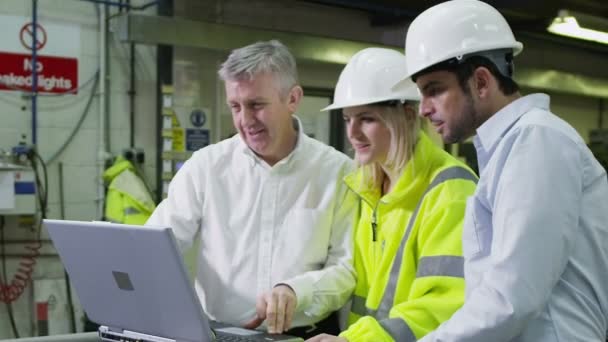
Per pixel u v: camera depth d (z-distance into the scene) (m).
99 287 1.29
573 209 1.02
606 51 6.10
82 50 3.82
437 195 1.35
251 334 1.29
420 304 1.25
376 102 1.40
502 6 3.94
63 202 3.79
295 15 4.47
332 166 1.67
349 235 1.62
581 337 1.05
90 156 3.87
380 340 1.21
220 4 4.17
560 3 4.15
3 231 3.63
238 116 1.55
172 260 1.10
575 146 1.05
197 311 1.14
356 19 4.71
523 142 1.04
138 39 3.61
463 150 5.01
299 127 1.66
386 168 1.47
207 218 1.63
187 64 4.06
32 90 3.69
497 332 1.00
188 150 4.05
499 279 1.01
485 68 1.12
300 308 1.42
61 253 1.32
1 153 3.58
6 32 3.62
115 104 3.92
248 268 1.59
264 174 1.62
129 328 1.30
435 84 1.16
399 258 1.40
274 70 1.52
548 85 5.35
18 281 3.67
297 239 1.59
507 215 1.02
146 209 3.68
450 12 1.16
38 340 1.42
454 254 1.26
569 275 1.06
